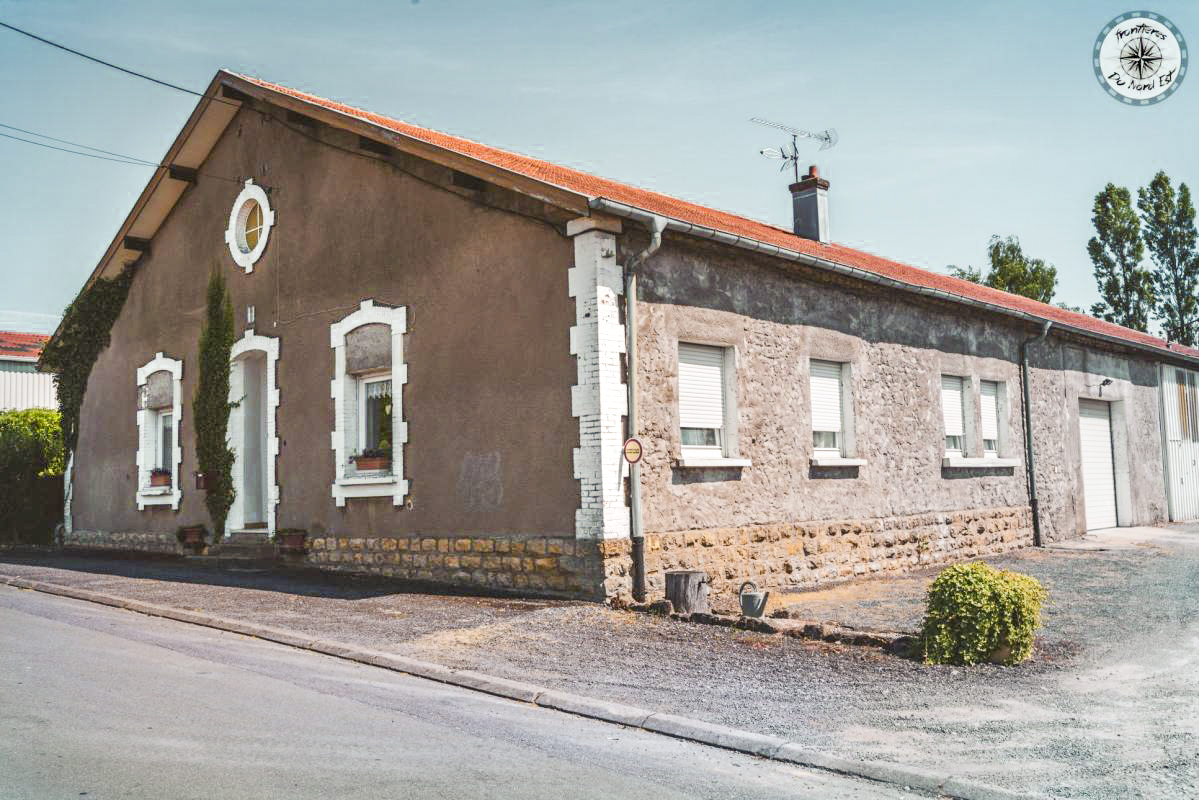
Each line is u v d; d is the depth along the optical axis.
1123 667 7.46
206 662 7.50
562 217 10.42
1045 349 18.70
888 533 13.92
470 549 11.17
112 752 5.09
